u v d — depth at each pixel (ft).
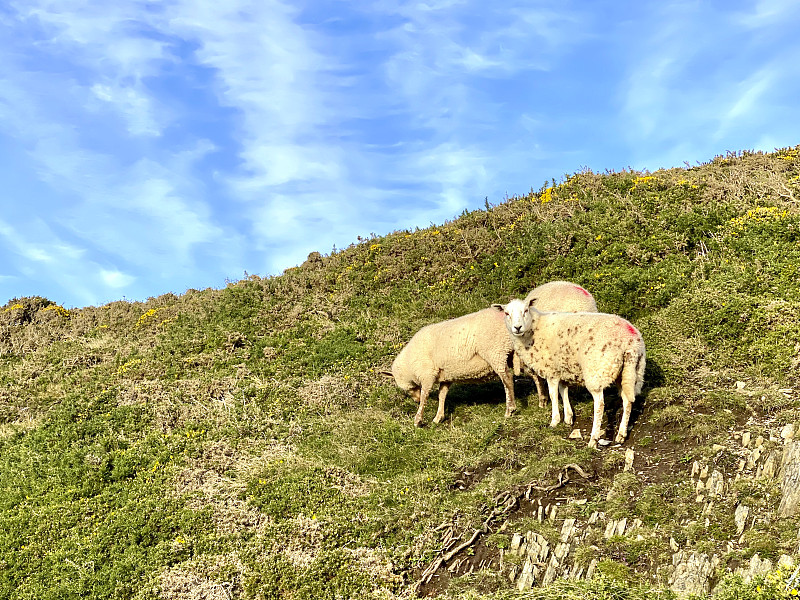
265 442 41.34
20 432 45.16
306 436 42.04
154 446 41.37
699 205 54.75
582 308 38.42
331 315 58.18
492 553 28.35
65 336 62.23
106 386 49.60
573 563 25.81
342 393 46.09
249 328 56.95
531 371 37.04
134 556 32.19
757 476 27.53
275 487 36.24
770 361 35.94
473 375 39.93
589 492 29.91
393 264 63.57
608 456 31.53
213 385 47.83
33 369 54.49
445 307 55.16
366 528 32.50
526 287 54.13
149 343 56.90
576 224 57.41
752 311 39.60
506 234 60.54
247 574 30.19
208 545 32.53
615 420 34.58
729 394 33.35
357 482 36.37
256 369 50.85
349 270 64.90
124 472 38.99
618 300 46.60
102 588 30.63
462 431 38.75
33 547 33.88
